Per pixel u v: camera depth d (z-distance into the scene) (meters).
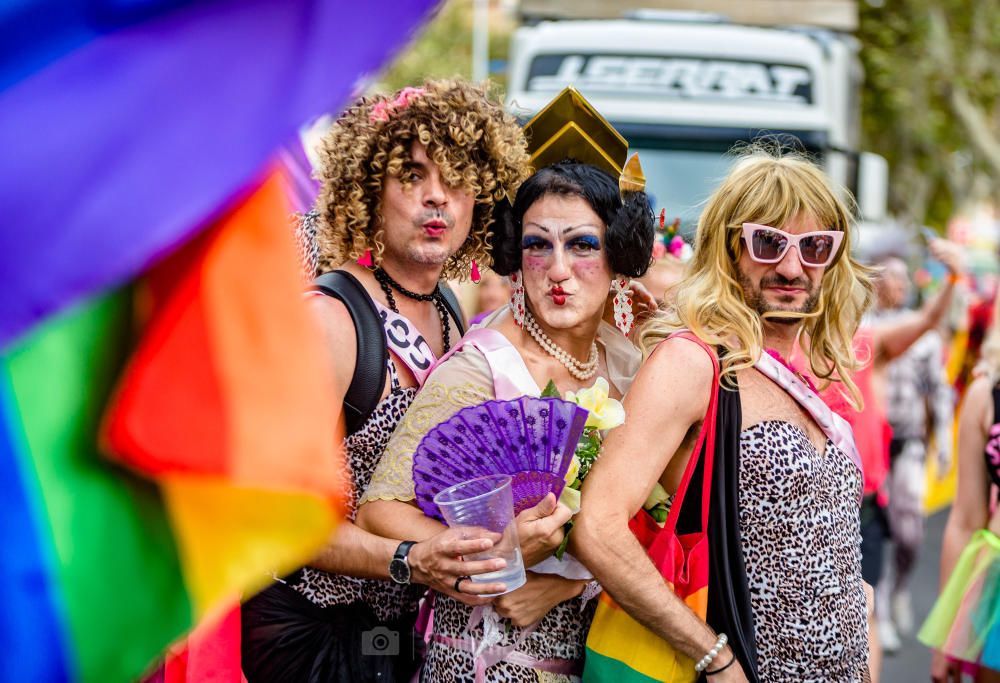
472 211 2.92
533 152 3.04
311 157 3.01
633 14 9.34
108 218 1.04
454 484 2.45
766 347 2.72
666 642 2.44
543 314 2.66
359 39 1.13
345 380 2.72
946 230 36.06
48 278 1.02
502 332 2.73
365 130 2.81
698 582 2.47
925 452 7.18
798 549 2.50
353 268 2.89
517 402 2.37
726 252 2.66
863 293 2.92
